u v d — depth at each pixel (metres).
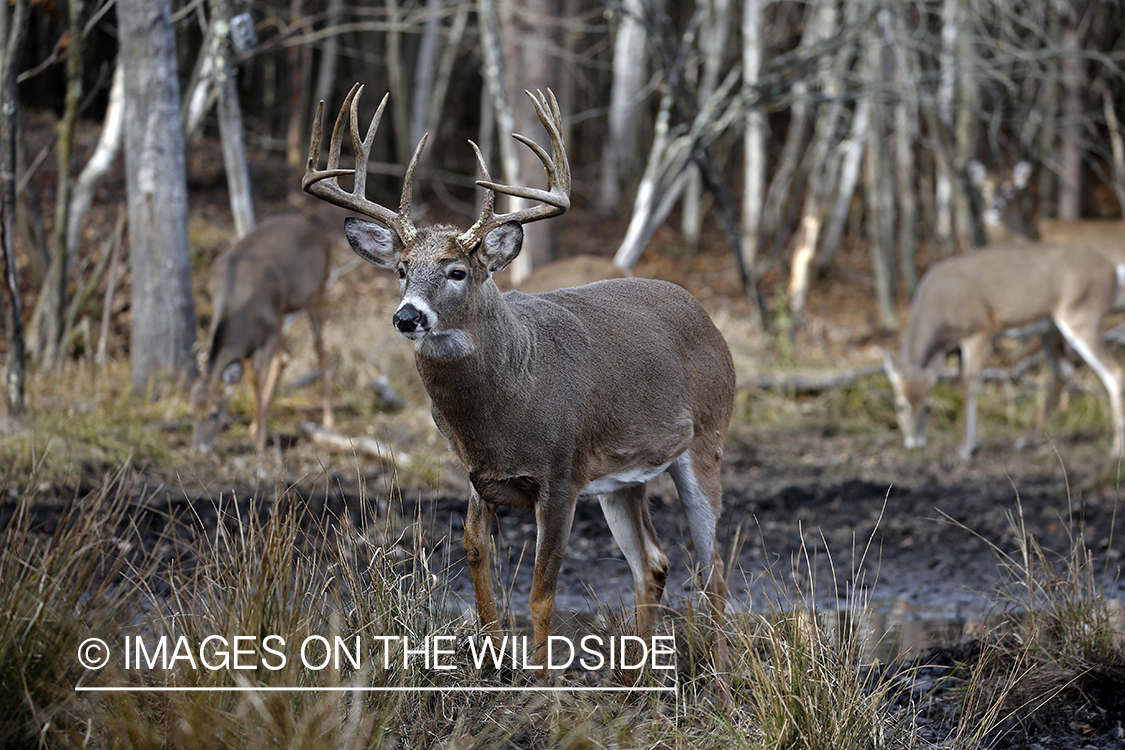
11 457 9.31
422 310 4.86
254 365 11.52
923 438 14.09
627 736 4.68
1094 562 8.90
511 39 17.55
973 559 9.05
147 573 5.23
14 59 10.52
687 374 6.03
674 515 10.00
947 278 14.52
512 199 17.19
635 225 16.73
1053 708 5.60
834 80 19.95
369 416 12.83
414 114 28.22
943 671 6.21
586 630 6.45
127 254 15.75
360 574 5.45
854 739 4.76
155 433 11.10
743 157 34.16
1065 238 18.84
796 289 19.84
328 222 21.81
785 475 12.13
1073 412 16.05
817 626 5.26
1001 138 28.38
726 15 24.70
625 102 28.94
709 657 5.49
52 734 4.24
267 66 27.98
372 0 29.31
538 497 5.40
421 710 4.66
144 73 12.13
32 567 4.69
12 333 10.73
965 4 18.72
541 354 5.33
